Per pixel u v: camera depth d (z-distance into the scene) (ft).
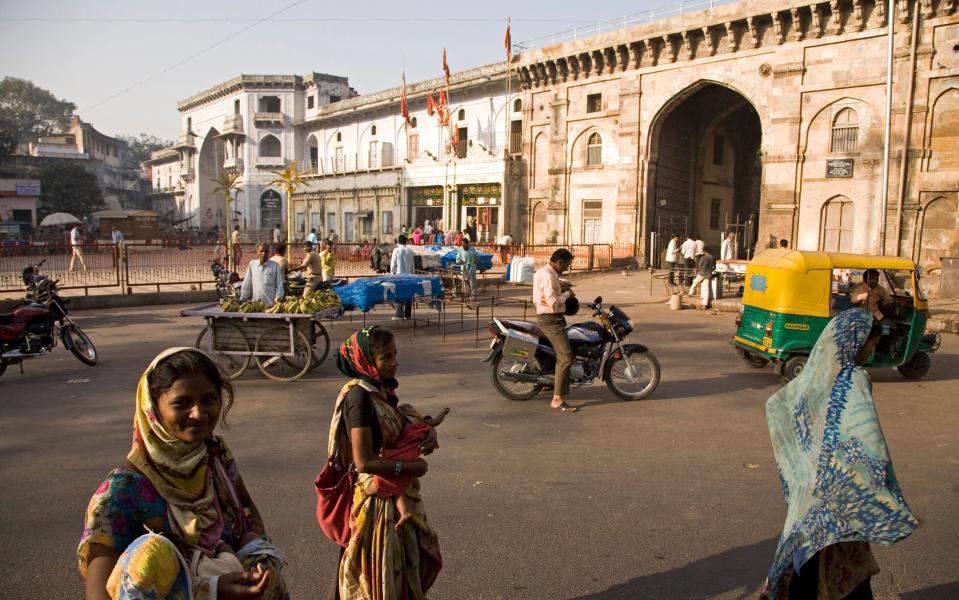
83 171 197.16
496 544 13.46
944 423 22.61
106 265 62.03
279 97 180.24
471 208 115.75
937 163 66.54
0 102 273.75
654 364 26.00
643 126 90.79
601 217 96.78
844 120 72.74
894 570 12.53
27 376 29.09
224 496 6.52
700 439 20.66
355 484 9.14
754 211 113.50
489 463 18.33
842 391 9.02
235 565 5.95
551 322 23.82
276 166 180.34
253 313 27.94
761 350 29.60
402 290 40.09
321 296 29.53
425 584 9.64
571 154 100.27
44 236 151.74
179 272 66.69
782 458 9.87
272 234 174.50
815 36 73.72
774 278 29.04
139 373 29.73
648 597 11.53
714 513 15.03
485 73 114.21
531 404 24.89
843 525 8.40
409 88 132.87
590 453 19.24
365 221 141.38
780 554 9.29
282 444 19.77
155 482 5.80
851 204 72.54
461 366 31.68
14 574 12.17
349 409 8.84
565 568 12.51
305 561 12.72
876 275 29.07
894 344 28.63
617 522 14.53
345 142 159.43
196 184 215.10
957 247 65.92
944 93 65.77
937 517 14.85
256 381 28.48
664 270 83.76
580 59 96.63
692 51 84.53
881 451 8.53
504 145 113.60
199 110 212.43
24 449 19.20
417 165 125.18
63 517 14.60
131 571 4.98
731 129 105.91
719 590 11.75
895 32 68.39
